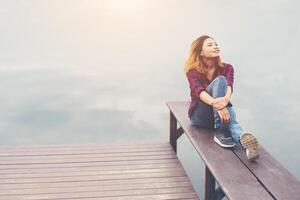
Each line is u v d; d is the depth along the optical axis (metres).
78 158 4.75
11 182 4.13
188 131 4.02
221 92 3.66
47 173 4.34
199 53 3.85
